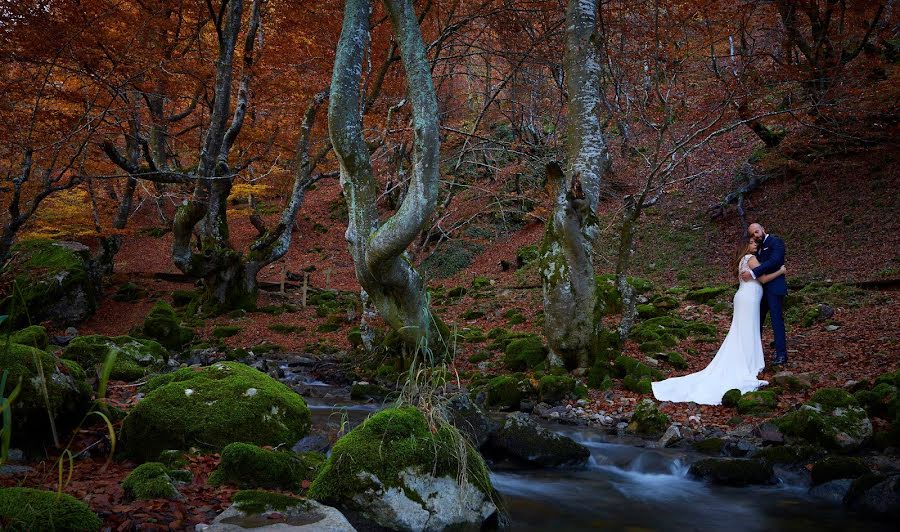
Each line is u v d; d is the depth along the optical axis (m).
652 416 6.44
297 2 13.41
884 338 8.22
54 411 4.11
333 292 18.02
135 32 12.08
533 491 4.83
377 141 12.38
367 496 3.63
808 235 14.62
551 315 8.54
